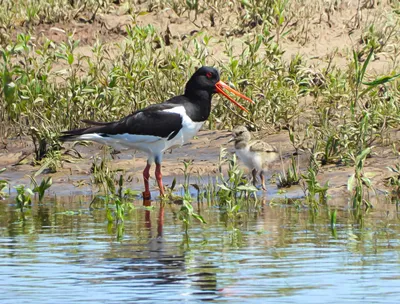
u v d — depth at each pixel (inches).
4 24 900.0
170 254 398.9
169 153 657.6
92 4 915.4
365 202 506.0
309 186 521.3
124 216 497.7
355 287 343.6
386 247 406.6
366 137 624.4
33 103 713.6
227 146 660.7
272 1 861.2
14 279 360.5
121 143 577.0
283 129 686.5
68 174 622.5
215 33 866.1
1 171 579.2
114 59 812.0
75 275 365.7
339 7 876.6
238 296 334.3
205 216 492.1
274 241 421.7
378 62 805.9
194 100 586.9
